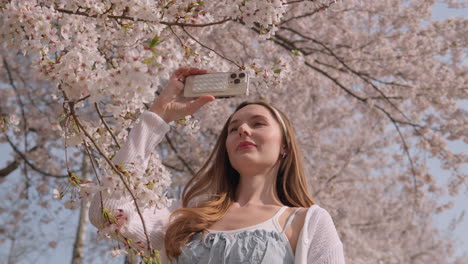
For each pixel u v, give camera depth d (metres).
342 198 8.16
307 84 7.28
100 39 2.60
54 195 2.06
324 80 7.34
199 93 2.23
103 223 2.01
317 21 6.70
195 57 2.64
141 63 1.62
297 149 2.47
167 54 1.67
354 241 7.96
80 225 7.20
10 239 7.90
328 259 2.00
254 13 2.47
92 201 2.09
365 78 6.84
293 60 5.48
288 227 2.08
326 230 2.07
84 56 1.83
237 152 2.34
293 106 7.41
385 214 9.29
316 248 2.02
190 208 2.22
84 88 1.84
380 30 7.02
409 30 6.93
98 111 2.01
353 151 8.34
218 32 6.23
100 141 2.40
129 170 1.93
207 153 6.93
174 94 2.25
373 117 7.57
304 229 2.03
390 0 6.87
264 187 2.34
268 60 6.64
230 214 2.21
